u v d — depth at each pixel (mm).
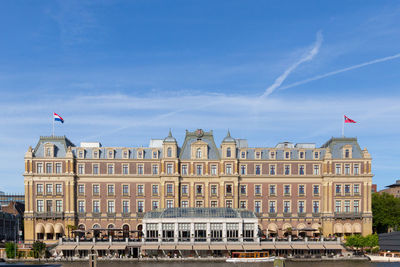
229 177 132750
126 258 111375
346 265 100125
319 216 132250
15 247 113562
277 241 117375
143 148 135750
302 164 135000
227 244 115938
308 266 97750
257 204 133375
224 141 134250
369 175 132250
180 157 135125
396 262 107938
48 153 131125
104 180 132375
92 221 130625
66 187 129500
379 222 157125
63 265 99500
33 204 128625
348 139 137125
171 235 119750
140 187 133125
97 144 140875
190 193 133250
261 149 136375
